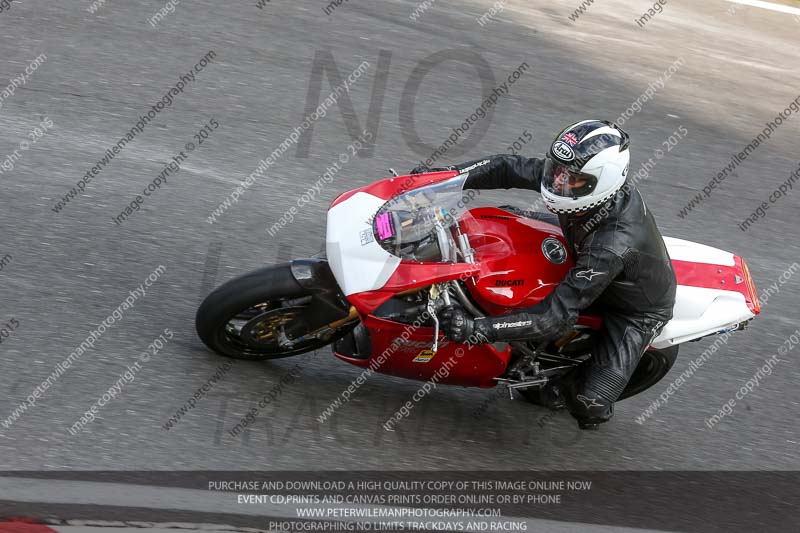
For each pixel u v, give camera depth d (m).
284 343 17.86
